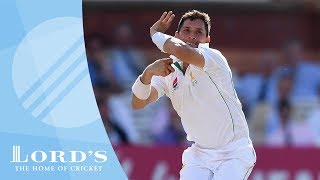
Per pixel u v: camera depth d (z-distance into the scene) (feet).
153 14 170.40
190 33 78.59
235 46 171.94
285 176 130.11
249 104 163.94
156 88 80.38
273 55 171.01
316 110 162.61
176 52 73.31
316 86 166.50
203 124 77.61
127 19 170.09
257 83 166.20
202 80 76.33
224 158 77.71
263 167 130.21
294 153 130.21
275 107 163.12
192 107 77.36
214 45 172.24
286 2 174.50
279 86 165.48
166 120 156.66
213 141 78.07
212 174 77.92
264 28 172.96
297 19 173.17
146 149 130.52
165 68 76.48
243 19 172.86
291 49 171.63
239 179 76.64
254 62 170.60
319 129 161.27
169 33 168.96
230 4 172.55
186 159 79.77
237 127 77.87
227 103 77.00
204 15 79.36
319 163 130.11
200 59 73.92
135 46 168.76
